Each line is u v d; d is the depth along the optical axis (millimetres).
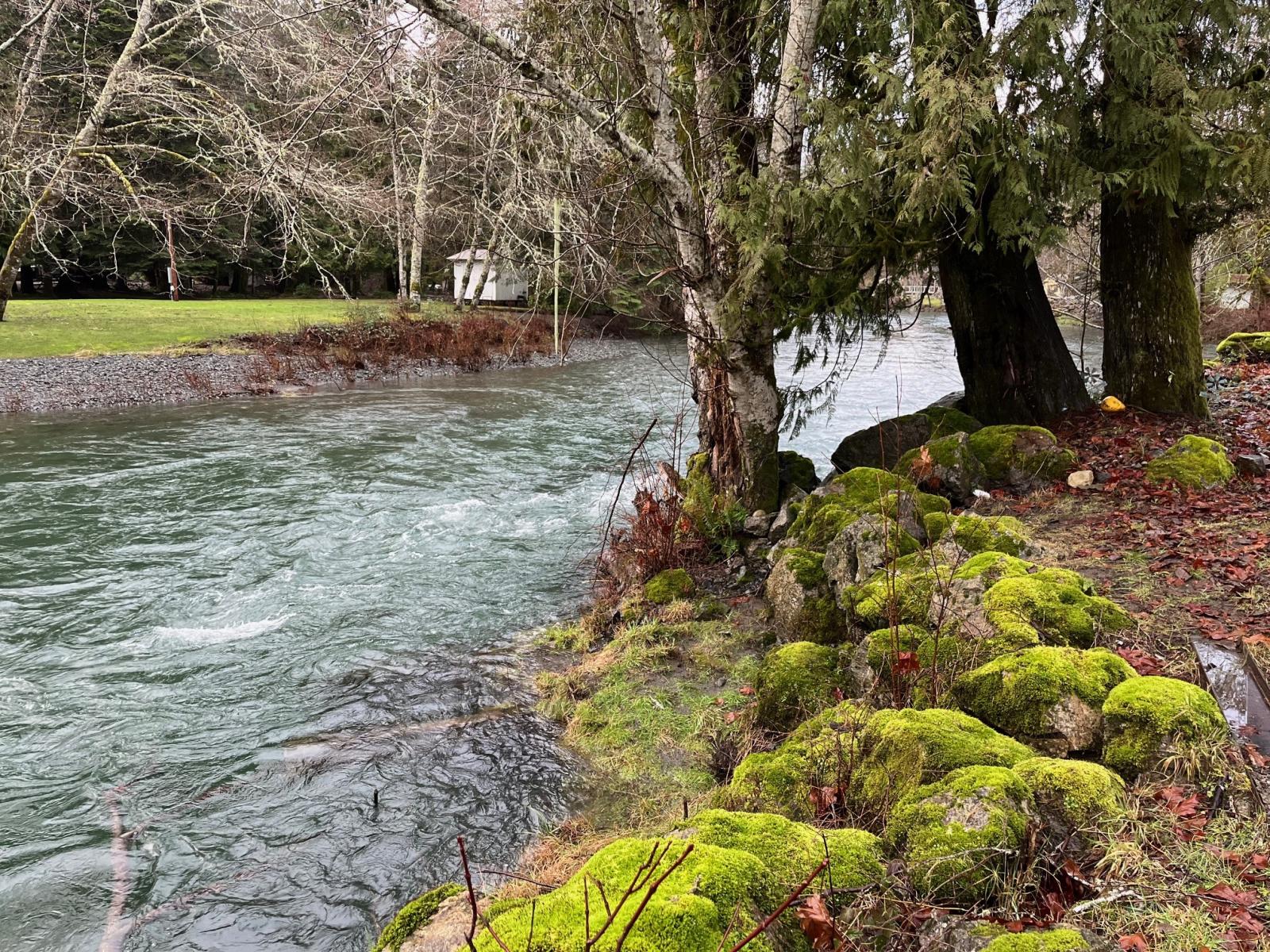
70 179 20391
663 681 5707
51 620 6895
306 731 5277
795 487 8453
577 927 2152
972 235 7547
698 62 8141
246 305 32031
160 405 17359
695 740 4977
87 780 4758
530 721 5391
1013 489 7867
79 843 4207
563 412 17453
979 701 3643
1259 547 5590
